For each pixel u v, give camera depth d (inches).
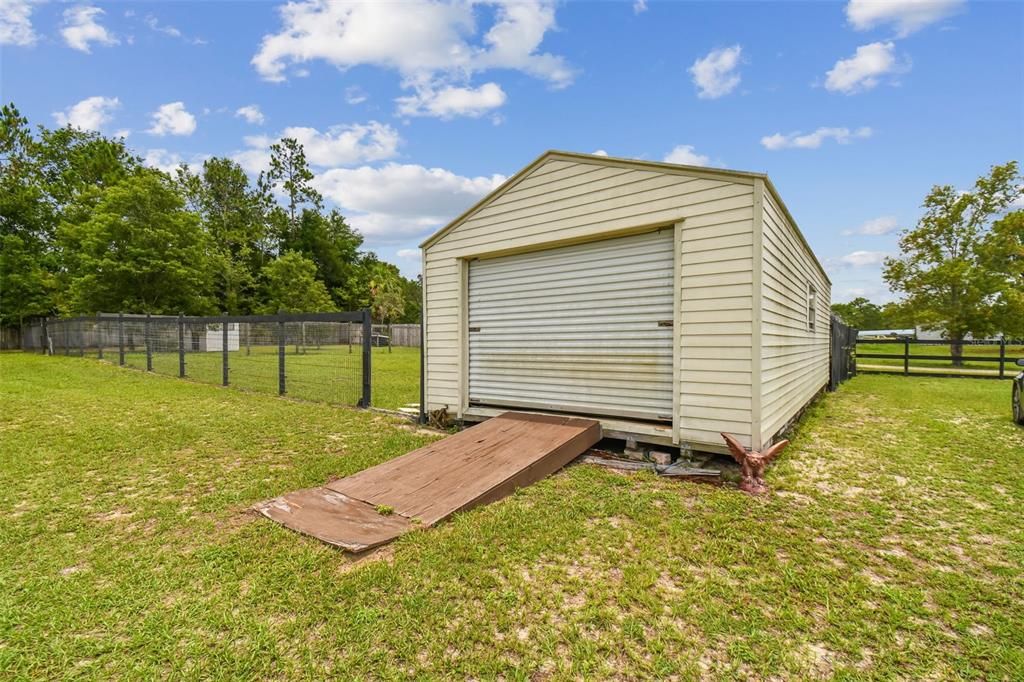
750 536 119.0
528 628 81.7
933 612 87.1
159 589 93.0
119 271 786.8
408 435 229.1
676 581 97.9
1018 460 187.0
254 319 388.2
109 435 222.2
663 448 188.2
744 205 163.2
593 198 198.7
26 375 447.2
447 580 96.7
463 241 244.8
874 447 207.3
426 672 70.8
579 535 118.7
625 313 195.2
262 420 263.4
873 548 113.6
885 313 764.0
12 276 850.8
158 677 69.5
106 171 986.7
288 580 96.3
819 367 360.8
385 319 1507.1
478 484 145.1
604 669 71.9
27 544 112.6
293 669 71.5
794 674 71.3
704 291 172.1
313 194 1525.6
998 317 655.1
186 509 135.5
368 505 134.6
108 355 591.2
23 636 77.9
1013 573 101.3
